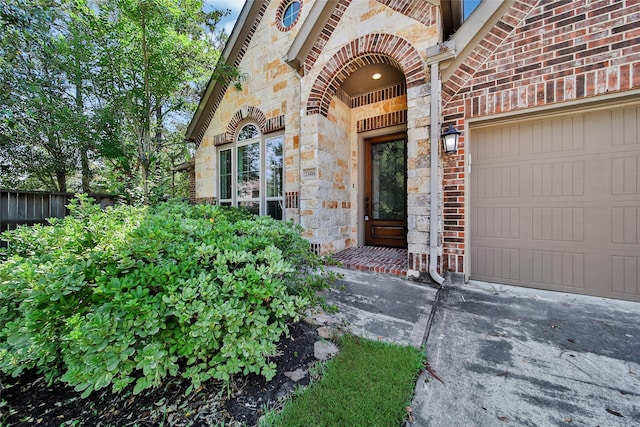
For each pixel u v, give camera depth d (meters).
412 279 3.98
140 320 1.52
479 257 4.00
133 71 6.61
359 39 4.50
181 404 1.63
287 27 6.04
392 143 5.92
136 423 1.50
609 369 1.93
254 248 2.26
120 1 5.57
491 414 1.54
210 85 7.33
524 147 3.69
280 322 1.94
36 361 1.82
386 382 1.75
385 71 5.03
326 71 4.89
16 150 7.55
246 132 6.98
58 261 1.99
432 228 3.78
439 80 3.83
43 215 5.92
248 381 1.81
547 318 2.75
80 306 1.76
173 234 2.11
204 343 1.68
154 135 8.82
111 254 1.81
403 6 4.11
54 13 4.46
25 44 4.55
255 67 6.62
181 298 1.59
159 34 6.25
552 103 3.30
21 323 1.73
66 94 6.94
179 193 13.92
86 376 1.44
